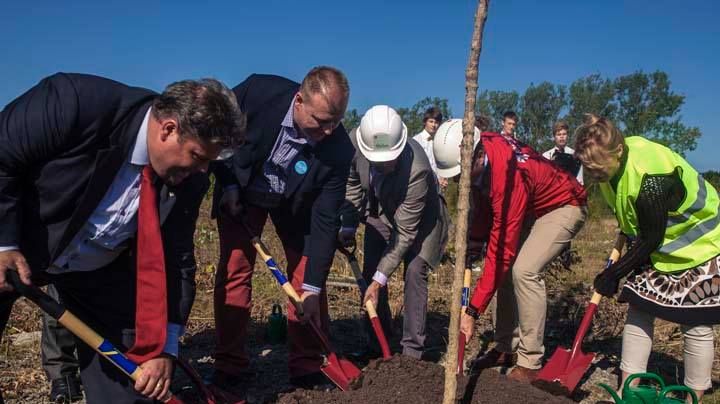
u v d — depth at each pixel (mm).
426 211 4352
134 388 2678
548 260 4273
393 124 3861
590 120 3670
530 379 4297
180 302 2828
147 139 2436
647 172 3504
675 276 3658
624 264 3664
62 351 3920
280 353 5000
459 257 2936
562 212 4266
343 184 3854
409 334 4379
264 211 4082
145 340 2627
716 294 3586
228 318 4062
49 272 2666
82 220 2541
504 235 3834
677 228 3582
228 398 3613
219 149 2365
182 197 2721
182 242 2824
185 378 4383
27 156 2395
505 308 4711
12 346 4836
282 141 3664
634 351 3906
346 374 3914
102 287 2766
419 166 4016
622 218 3754
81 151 2445
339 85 3277
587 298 6438
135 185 2580
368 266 4770
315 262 3820
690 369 3777
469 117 2826
